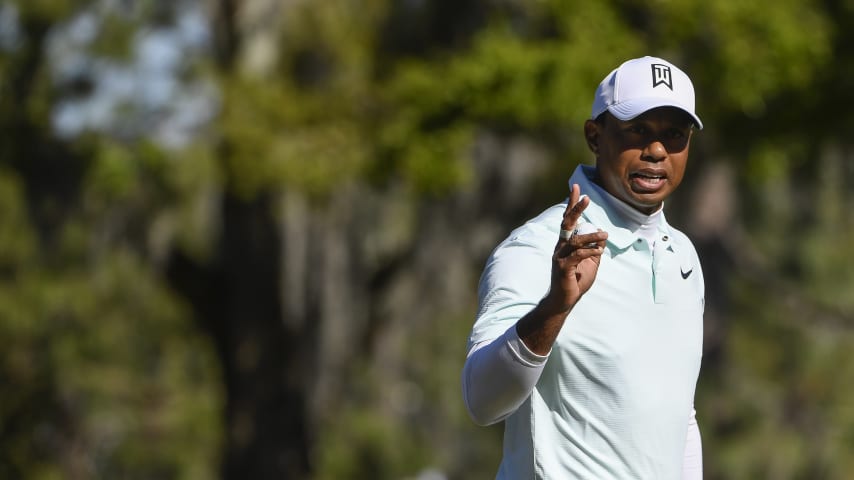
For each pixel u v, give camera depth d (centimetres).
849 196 6669
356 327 5509
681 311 1116
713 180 6081
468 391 1064
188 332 6306
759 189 6688
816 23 4388
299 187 4378
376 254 5466
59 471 5975
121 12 4709
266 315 5144
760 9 4262
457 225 5481
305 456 5275
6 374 5888
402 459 6153
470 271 5566
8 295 5600
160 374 6325
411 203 5466
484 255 5469
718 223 6125
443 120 4300
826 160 6050
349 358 5506
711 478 6078
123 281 5616
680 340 1112
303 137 4381
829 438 6228
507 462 1123
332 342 5428
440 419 6800
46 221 5319
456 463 6800
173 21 4734
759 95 4359
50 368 5875
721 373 6256
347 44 4544
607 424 1089
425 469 6272
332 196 4841
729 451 6044
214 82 4500
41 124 4769
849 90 4681
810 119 4831
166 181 4853
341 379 5534
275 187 4634
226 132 4353
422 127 4309
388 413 6312
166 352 6322
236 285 5141
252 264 5053
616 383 1088
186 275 5212
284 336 5178
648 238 1121
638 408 1090
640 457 1093
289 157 4331
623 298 1095
